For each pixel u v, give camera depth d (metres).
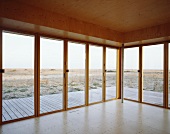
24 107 3.40
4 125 2.53
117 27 3.60
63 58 3.45
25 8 2.33
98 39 3.64
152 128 2.45
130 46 4.56
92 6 2.40
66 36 3.33
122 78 4.32
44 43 3.18
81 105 3.79
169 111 3.41
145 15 2.78
